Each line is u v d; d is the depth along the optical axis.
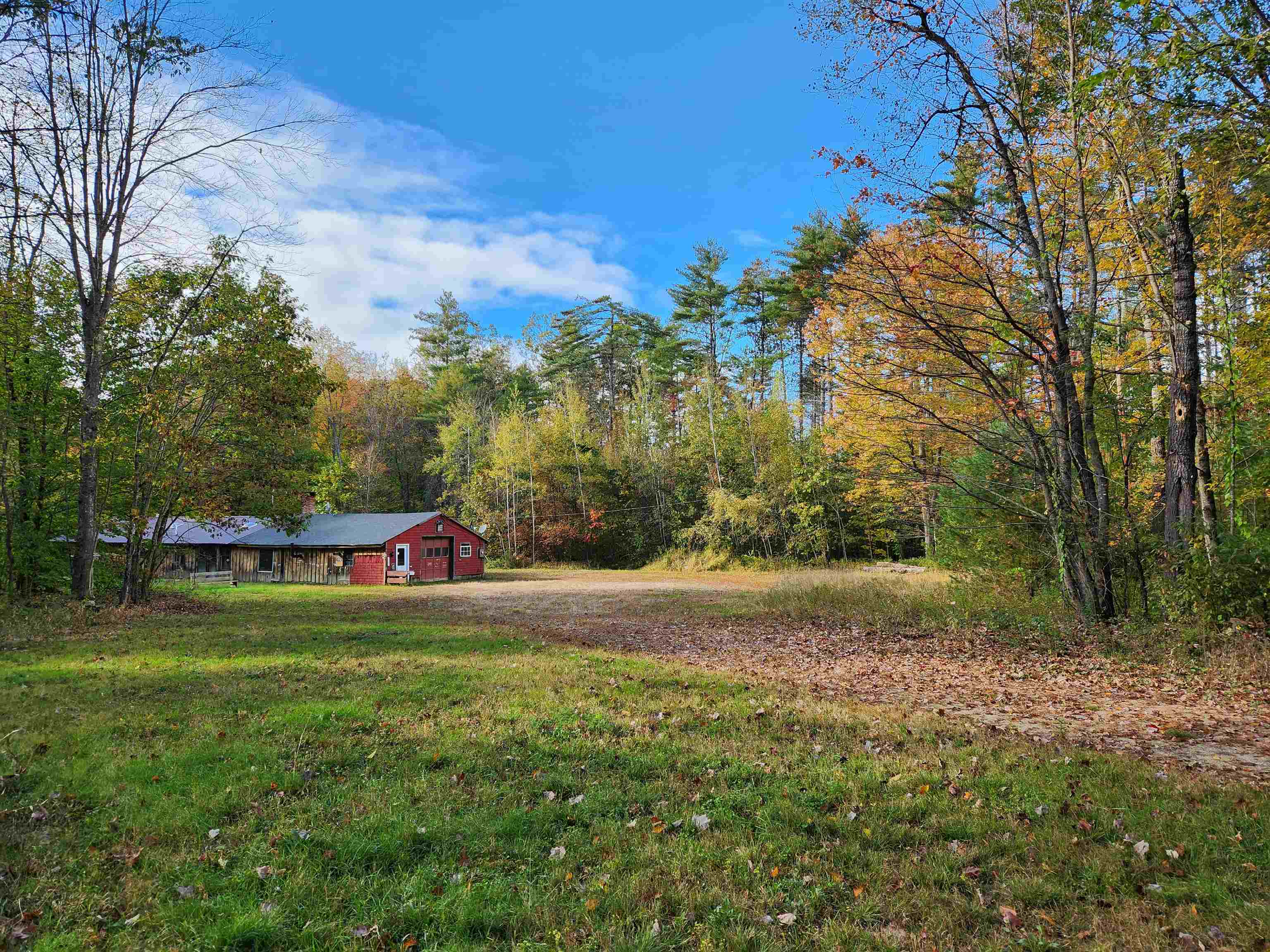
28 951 3.02
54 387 17.50
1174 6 9.83
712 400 45.78
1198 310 13.00
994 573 14.63
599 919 3.32
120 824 4.25
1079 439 12.18
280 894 3.48
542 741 5.95
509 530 47.81
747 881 3.65
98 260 16.17
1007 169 12.16
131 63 15.77
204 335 17.44
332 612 18.44
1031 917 3.34
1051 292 12.14
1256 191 10.91
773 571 37.78
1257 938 3.04
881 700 8.10
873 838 4.14
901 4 10.98
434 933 3.20
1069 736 6.50
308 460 21.59
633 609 19.66
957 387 13.32
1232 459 11.26
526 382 60.53
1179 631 10.11
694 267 48.12
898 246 12.63
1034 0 11.55
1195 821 4.27
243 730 6.13
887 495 27.27
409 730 6.23
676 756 5.63
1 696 7.44
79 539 16.12
